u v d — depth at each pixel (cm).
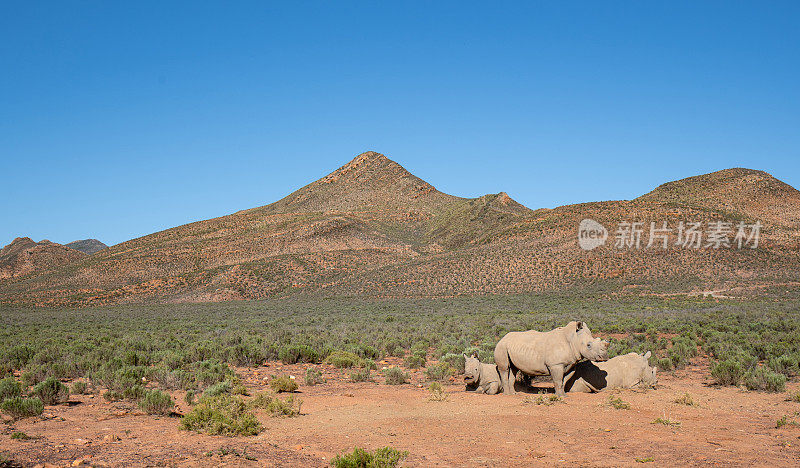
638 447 782
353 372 1741
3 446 812
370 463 677
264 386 1524
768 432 875
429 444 818
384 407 1145
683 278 8362
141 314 7606
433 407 1132
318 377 1633
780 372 1527
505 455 749
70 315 7681
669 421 941
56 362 1953
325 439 859
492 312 5541
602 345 1131
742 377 1373
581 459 722
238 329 4031
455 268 10338
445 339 2675
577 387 1279
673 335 2884
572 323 1194
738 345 2153
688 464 691
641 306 5959
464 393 1313
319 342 2698
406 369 1866
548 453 755
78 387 1363
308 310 7006
